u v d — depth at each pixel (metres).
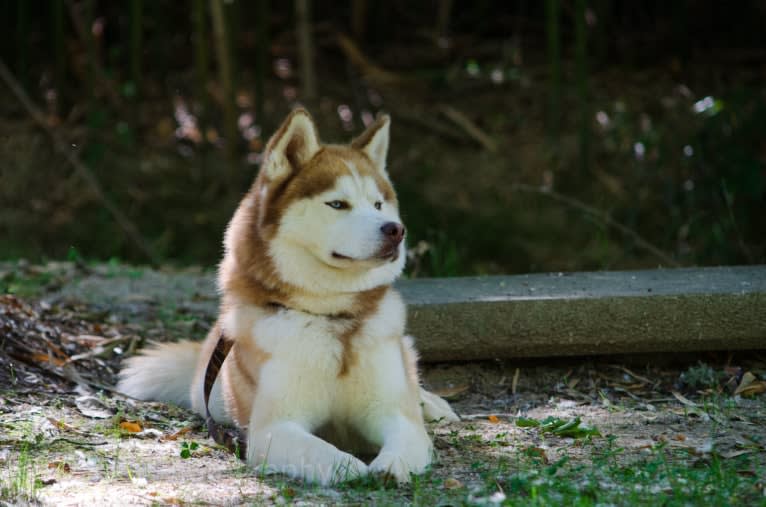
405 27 23.08
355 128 19.91
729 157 17.69
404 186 18.67
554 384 8.12
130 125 19.62
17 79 20.53
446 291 8.55
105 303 10.32
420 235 17.55
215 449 6.27
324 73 21.66
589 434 6.53
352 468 5.47
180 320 9.86
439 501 5.11
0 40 20.47
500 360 8.38
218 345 6.61
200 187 18.61
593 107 20.14
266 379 6.02
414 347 8.01
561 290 8.34
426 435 6.15
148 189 18.48
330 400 6.16
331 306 6.06
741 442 6.23
